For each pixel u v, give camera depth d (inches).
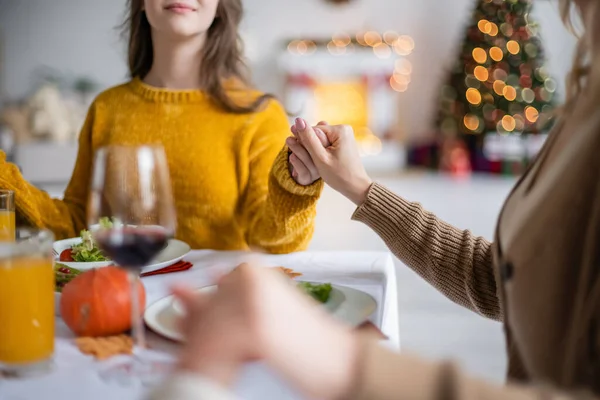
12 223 38.3
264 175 56.1
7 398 22.2
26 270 24.1
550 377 21.1
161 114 58.0
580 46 24.5
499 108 217.3
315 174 43.8
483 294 36.4
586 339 19.5
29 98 216.8
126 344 27.0
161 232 26.8
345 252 46.2
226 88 60.4
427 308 107.7
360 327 27.9
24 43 234.5
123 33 64.3
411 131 252.8
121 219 27.0
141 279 39.2
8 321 24.0
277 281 16.4
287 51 237.9
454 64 234.5
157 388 14.7
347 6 245.9
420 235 37.9
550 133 26.1
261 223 49.5
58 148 192.1
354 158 41.1
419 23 247.4
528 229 22.3
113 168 27.1
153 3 54.2
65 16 235.0
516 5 216.7
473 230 149.6
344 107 241.3
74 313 28.1
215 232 56.9
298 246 48.1
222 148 57.3
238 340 15.1
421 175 226.8
